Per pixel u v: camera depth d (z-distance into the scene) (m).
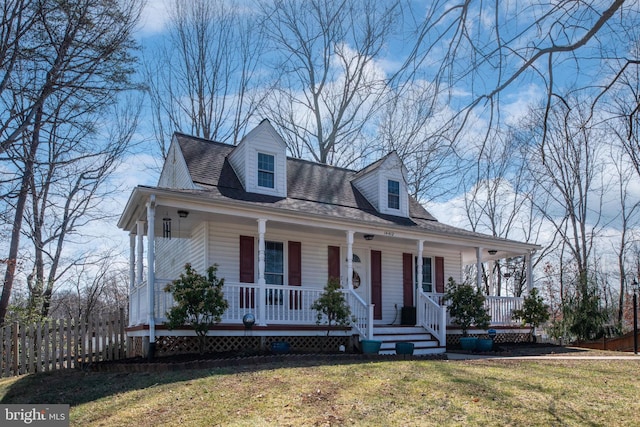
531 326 18.95
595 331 19.20
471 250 19.77
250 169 15.72
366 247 17.95
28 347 12.73
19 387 10.29
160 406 7.36
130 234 15.38
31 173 15.85
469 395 7.59
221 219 14.34
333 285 13.45
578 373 9.51
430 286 19.47
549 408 7.00
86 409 7.63
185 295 11.08
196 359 10.95
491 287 22.20
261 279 13.24
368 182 18.98
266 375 8.88
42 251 20.98
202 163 15.98
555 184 27.23
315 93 25.39
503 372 9.40
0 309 17.25
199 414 6.89
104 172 21.80
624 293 29.84
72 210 22.36
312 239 16.61
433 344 15.12
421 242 16.36
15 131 14.94
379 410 6.89
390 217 18.06
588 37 5.25
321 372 9.10
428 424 6.37
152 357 11.41
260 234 13.38
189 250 15.95
